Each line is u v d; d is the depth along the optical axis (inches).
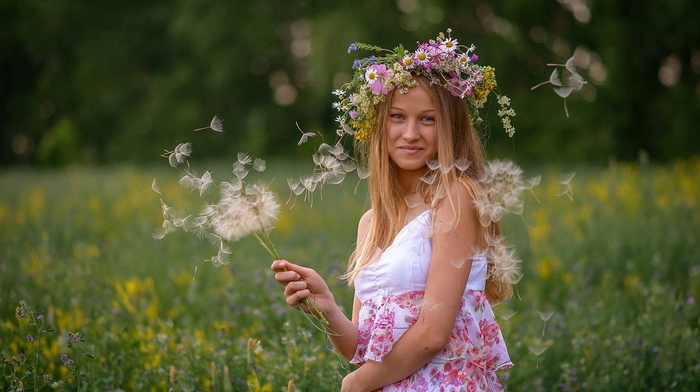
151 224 450.3
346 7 1171.9
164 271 314.5
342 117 146.3
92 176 736.3
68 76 1535.4
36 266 294.0
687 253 332.2
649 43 1104.8
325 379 188.1
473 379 135.0
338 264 289.9
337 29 1136.8
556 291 292.0
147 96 1437.0
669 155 1057.5
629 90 1075.9
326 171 141.4
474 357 135.7
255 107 1362.0
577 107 1090.1
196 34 1280.8
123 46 1443.2
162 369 194.7
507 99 144.3
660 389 207.9
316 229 458.0
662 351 215.3
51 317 212.8
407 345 131.4
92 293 269.0
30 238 393.7
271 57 1359.5
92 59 1457.9
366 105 142.9
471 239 132.2
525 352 216.1
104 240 434.0
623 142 1090.1
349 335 139.1
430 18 1096.8
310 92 1242.0
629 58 1067.9
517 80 1139.9
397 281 135.0
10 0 1498.5
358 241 151.1
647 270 320.8
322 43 1137.4
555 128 1078.4
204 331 249.1
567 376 201.0
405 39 1131.3
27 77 1652.3
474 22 1112.8
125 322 240.1
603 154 1056.8
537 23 1112.8
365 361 140.1
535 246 354.3
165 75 1421.0
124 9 1450.5
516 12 1090.1
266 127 1341.0
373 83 140.1
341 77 1164.5
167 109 1362.0
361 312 140.8
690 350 214.4
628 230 370.3
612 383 202.7
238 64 1306.6
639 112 1099.3
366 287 140.0
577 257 338.0
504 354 141.1
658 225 370.3
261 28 1272.1
